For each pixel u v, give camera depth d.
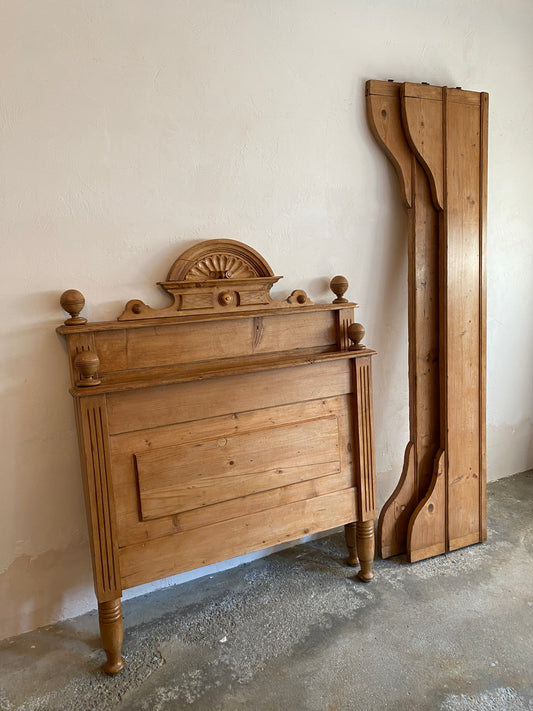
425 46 2.60
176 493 2.00
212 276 2.20
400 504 2.55
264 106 2.28
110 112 2.00
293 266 2.43
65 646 2.04
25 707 1.76
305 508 2.24
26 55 1.86
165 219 2.14
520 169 2.99
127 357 2.02
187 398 2.00
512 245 3.05
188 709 1.73
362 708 1.70
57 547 2.14
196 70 2.13
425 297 2.53
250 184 2.29
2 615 2.08
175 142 2.12
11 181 1.88
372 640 1.99
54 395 2.05
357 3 2.41
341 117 2.44
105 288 2.07
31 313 1.97
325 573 2.45
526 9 2.86
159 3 2.04
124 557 1.92
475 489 2.62
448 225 2.47
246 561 2.58
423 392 2.56
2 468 2.01
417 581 2.35
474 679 1.79
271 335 2.28
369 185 2.55
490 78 2.81
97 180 2.01
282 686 1.80
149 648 2.01
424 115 2.41
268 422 2.17
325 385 2.27
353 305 2.39
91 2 1.93
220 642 2.03
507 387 3.24
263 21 2.23
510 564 2.45
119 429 1.90
